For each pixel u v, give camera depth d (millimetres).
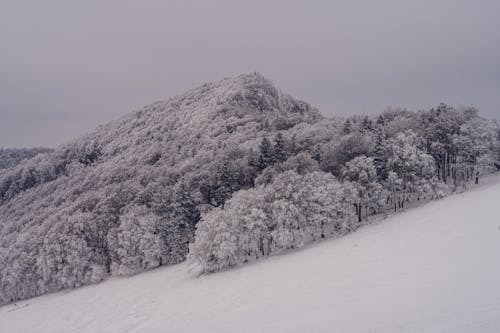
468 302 16969
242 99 129500
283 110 138125
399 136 62906
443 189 59656
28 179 123875
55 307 52688
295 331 18547
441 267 25172
